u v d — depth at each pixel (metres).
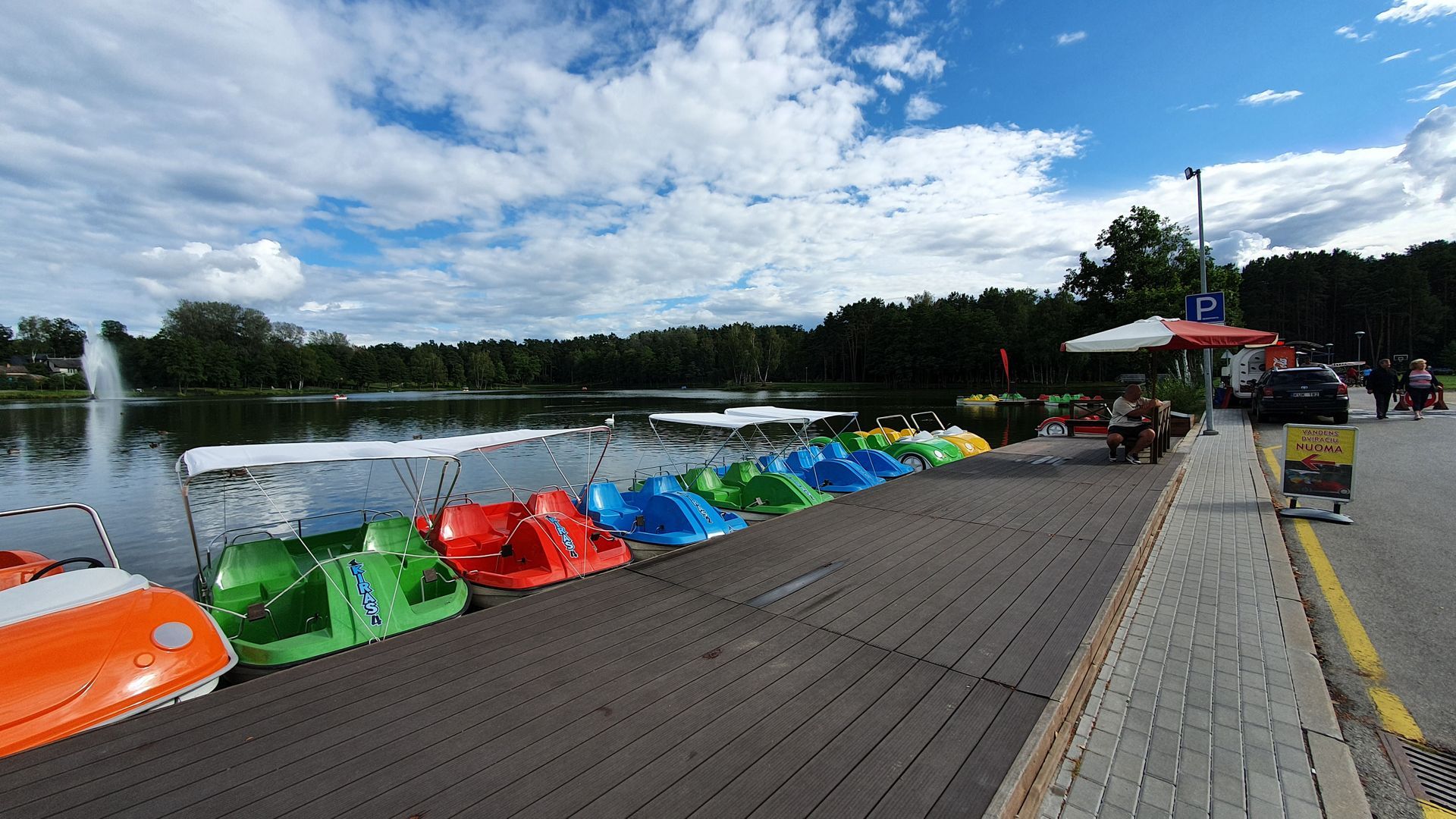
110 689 3.54
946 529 6.21
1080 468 9.66
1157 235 29.64
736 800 2.28
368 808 2.24
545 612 4.12
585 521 8.10
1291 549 5.88
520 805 2.25
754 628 3.85
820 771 2.44
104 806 2.24
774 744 2.62
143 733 2.70
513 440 8.73
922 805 2.24
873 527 6.29
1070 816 2.44
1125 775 2.68
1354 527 6.46
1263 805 2.49
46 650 3.52
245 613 6.17
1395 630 4.16
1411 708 3.26
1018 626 3.85
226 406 55.97
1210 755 2.81
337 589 5.60
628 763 2.50
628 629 3.83
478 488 17.03
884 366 83.81
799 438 14.19
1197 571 5.30
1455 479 8.47
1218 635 4.07
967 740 2.65
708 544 5.73
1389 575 5.12
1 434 31.70
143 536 12.63
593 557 7.27
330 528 13.26
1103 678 3.53
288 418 42.50
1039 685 3.12
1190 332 9.71
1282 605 4.55
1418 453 10.53
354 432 32.00
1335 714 3.21
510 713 2.88
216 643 4.17
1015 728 2.74
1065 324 62.78
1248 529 6.52
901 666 3.33
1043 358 66.31
